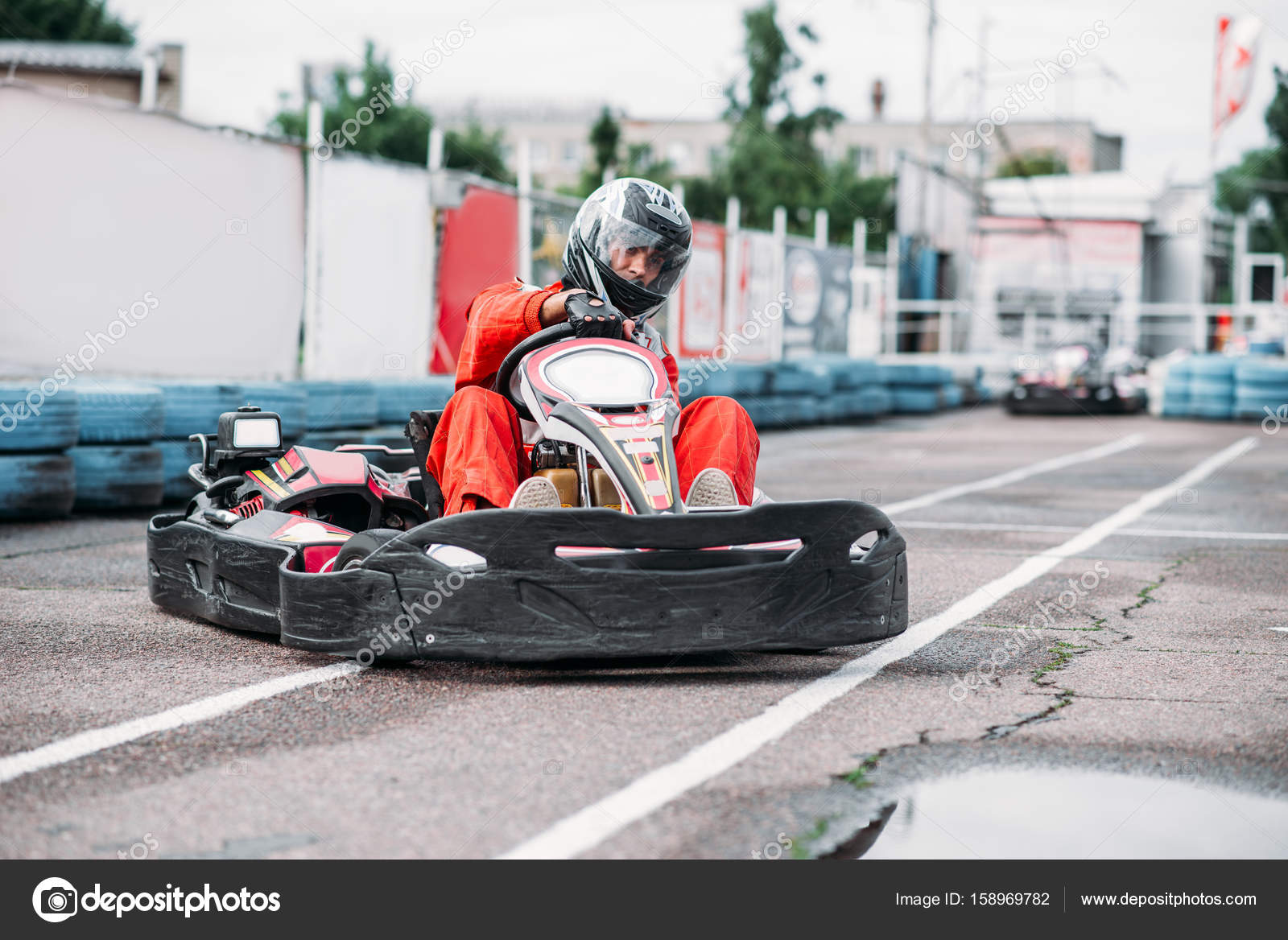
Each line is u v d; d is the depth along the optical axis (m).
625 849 2.24
